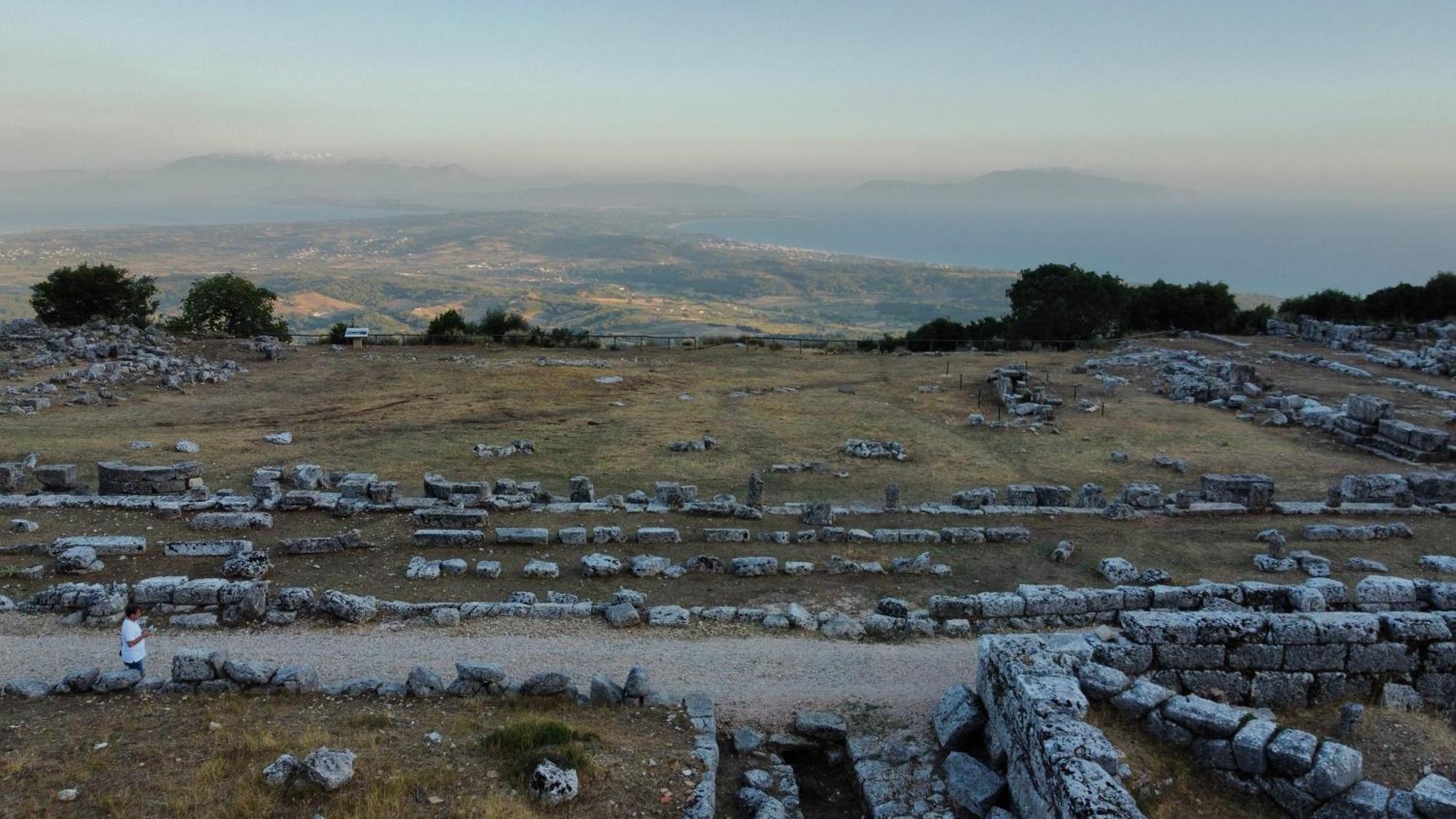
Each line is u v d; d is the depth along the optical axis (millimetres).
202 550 28641
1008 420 53969
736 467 43688
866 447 46656
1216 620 18750
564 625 24000
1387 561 29312
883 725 19219
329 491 35625
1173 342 80062
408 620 24172
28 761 15266
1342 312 87938
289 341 84062
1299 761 14867
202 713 17656
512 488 36719
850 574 28406
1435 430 46250
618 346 83875
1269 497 35062
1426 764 15930
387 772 15188
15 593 25422
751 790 16609
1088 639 18891
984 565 29234
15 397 53031
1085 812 13000
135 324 80062
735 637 23516
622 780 15641
